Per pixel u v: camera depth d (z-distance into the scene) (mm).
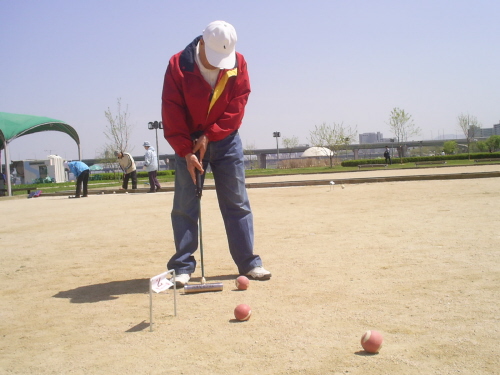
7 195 21125
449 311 3068
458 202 8969
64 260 5500
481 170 23078
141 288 4082
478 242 5168
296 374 2273
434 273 4027
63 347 2799
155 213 10086
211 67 4125
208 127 4273
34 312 3533
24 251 6254
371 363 2355
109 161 43031
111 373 2395
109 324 3164
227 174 4328
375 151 129750
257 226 7383
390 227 6508
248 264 4312
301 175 30719
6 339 2992
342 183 17562
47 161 49750
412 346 2547
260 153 81812
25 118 21391
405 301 3318
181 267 4277
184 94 4117
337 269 4359
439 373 2219
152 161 18172
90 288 4164
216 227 7535
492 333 2674
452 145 76875
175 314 3283
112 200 14812
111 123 38719
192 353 2596
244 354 2547
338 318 3043
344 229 6582
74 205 13547
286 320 3057
